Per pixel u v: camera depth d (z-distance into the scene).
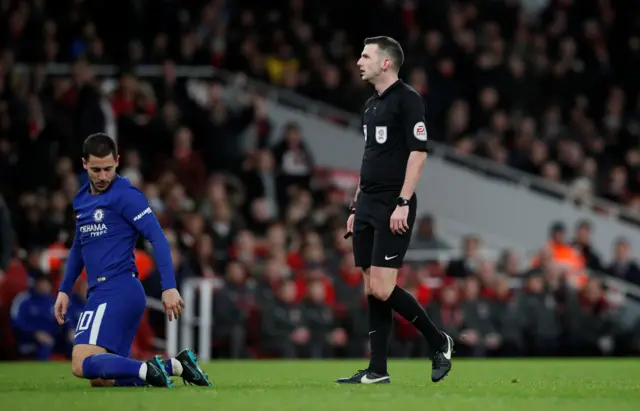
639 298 62.91
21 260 50.78
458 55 74.81
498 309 56.25
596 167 73.94
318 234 59.62
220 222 58.03
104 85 67.75
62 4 71.31
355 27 77.19
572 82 77.75
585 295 58.47
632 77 80.00
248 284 53.44
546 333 57.06
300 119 73.00
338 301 55.25
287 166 66.94
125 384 24.00
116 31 71.06
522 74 76.31
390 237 25.86
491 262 57.59
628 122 78.50
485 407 19.48
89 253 24.67
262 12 77.38
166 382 23.47
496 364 44.00
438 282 56.66
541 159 71.19
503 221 70.50
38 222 55.28
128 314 24.44
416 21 78.06
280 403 19.84
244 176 65.69
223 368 39.84
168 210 55.16
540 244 70.38
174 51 71.12
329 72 73.69
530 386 25.70
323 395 21.58
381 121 26.09
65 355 49.94
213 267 55.75
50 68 67.81
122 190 24.72
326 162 72.44
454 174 70.50
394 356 54.38
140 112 63.97
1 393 22.31
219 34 73.94
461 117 72.50
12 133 61.22
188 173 63.03
